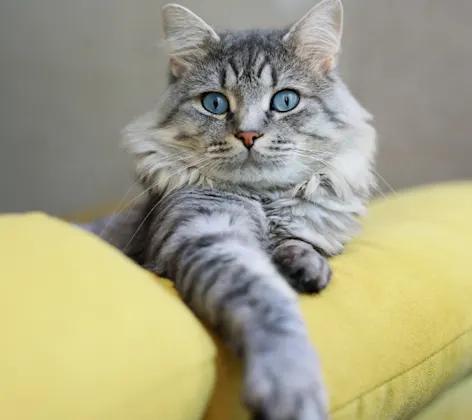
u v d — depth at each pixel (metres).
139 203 0.44
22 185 0.70
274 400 0.20
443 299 0.28
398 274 0.29
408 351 0.26
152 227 0.35
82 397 0.18
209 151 0.35
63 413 0.17
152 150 0.38
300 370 0.21
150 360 0.19
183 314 0.22
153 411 0.19
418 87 0.62
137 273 0.23
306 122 0.36
